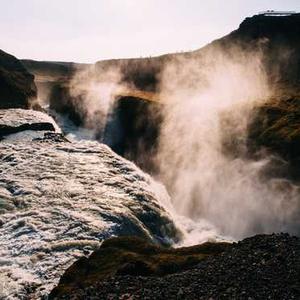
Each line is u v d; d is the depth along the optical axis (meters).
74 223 39.75
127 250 30.52
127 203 46.06
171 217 48.69
